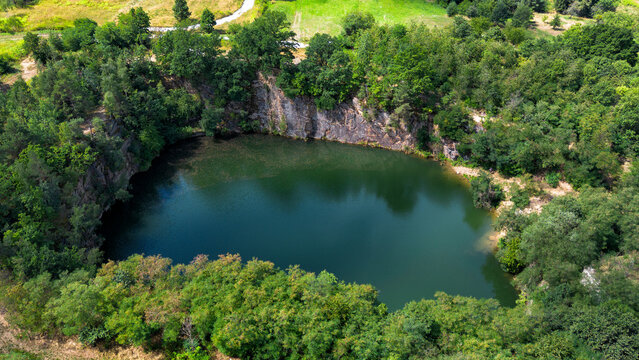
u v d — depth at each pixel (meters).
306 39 151.25
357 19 146.00
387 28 142.12
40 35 142.50
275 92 130.25
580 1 172.00
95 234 89.19
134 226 95.75
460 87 118.12
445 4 177.88
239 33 128.12
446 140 119.06
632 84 110.50
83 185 91.12
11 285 64.69
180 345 60.78
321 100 124.38
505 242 85.50
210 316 60.00
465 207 104.12
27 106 96.94
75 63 113.75
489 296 78.88
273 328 58.44
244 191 109.94
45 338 62.00
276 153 127.25
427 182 114.31
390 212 102.88
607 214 73.25
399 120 122.94
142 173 115.12
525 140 104.62
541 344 56.00
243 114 132.12
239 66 125.38
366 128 128.25
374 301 67.38
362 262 86.81
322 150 129.38
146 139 114.19
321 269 84.88
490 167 113.25
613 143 101.75
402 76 113.25
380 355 55.97
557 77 116.06
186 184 111.75
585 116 103.12
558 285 67.31
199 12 163.62
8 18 148.25
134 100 112.88
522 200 98.12
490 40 136.88
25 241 70.56
